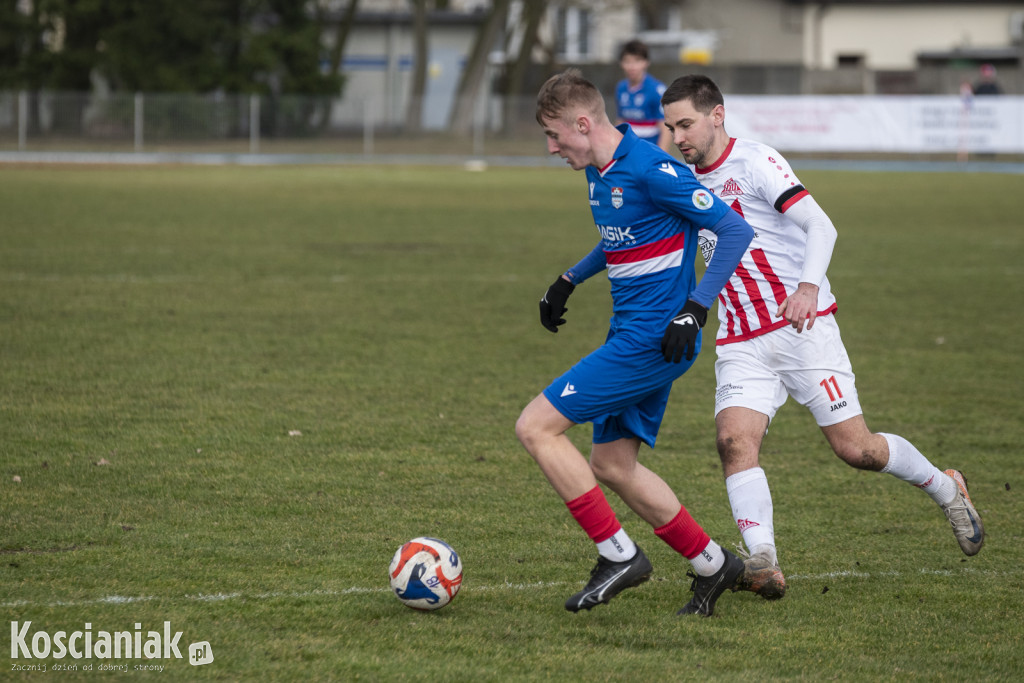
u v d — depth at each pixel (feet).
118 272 115.24
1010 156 323.37
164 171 281.54
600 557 36.73
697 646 34.58
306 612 36.22
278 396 67.26
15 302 95.96
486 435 60.13
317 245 144.36
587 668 32.58
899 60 449.06
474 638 34.55
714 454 58.34
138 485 49.75
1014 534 46.52
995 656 34.19
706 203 34.96
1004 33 441.68
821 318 40.73
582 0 416.26
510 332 90.48
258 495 48.96
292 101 355.36
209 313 94.17
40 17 393.09
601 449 37.50
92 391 66.80
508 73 419.74
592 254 41.09
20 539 42.34
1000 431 63.26
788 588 40.11
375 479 51.96
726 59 458.50
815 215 39.09
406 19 445.37
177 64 398.01
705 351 86.74
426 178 279.28
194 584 38.40
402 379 72.79
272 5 407.03
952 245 155.22
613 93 408.26
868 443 41.22
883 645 34.96
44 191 212.43
